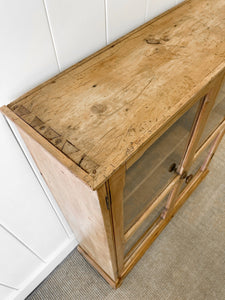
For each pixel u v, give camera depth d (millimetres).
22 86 518
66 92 518
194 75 536
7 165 604
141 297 1062
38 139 440
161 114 468
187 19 699
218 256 1162
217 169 1443
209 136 985
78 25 546
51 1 465
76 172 388
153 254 1171
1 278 874
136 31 664
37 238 904
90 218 589
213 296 1059
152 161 627
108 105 489
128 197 620
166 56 586
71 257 1168
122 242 736
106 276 1051
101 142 430
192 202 1326
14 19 431
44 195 787
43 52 513
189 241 1206
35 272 1029
